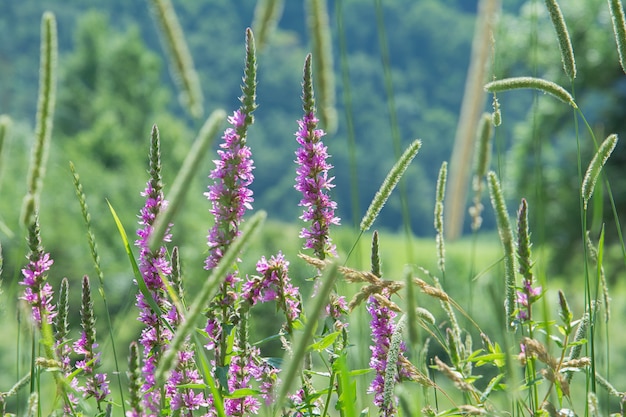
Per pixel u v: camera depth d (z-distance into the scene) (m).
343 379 3.31
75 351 4.73
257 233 3.01
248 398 4.72
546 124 47.19
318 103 3.77
